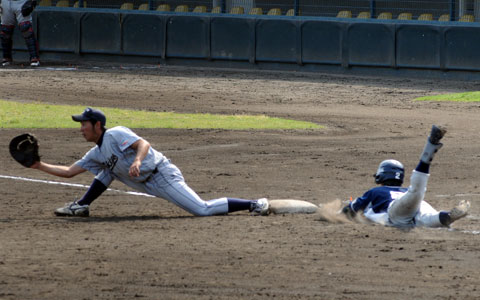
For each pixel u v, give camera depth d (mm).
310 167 39156
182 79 90562
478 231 23625
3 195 31703
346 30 97750
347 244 21719
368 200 25125
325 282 17719
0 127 51688
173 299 16328
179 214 27547
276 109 66312
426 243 21797
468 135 51375
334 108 67562
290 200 27781
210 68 104625
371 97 76312
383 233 23125
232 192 32750
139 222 25578
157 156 26422
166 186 26453
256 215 26844
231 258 20016
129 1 120188
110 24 111750
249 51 103812
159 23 108750
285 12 112938
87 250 20922
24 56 114938
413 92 80375
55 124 53500
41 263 19312
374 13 100000
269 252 20719
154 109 64312
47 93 73562
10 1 102875
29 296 16422
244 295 16641
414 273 18547
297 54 101000
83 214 27000
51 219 26422
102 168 27000
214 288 17156
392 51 94938
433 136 22750
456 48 90875
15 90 74875
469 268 19094
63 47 114500
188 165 39688
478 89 82312
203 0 116375
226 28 104938
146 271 18578
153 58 109938
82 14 112750
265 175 36938
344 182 35000
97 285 17297
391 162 25375
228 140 48312
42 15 114812
